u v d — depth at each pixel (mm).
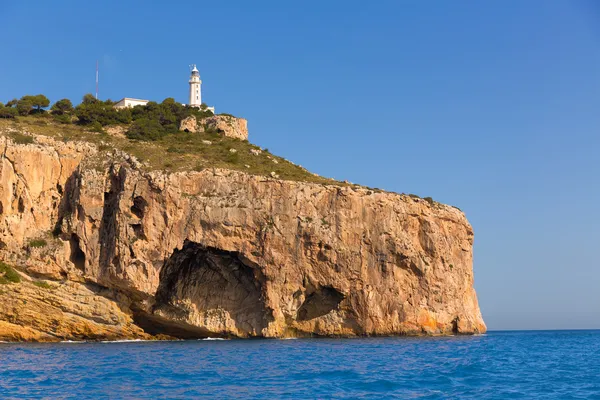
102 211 99062
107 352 71812
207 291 104250
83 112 136000
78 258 98125
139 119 138625
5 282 90938
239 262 105312
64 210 101812
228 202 103625
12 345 84062
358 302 106938
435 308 112500
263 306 103375
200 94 170000
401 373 53188
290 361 62438
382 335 108000
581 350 94500
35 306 91438
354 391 43312
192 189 103750
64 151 105125
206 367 56469
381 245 109812
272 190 107062
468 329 117250
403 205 114250
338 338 105875
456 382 48156
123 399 39625
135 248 96375
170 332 103062
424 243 114750
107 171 102938
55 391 42438
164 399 39688
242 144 140250
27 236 96625
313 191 109250
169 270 101812
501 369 57969
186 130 144250
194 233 100812
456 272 118125
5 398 39812
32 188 99375
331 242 106250
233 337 103562
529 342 128250
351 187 112938
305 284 105188
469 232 122500
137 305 97750
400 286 110188
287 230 105250
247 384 46094
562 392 43750
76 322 93250
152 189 99438
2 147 98875
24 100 138250
